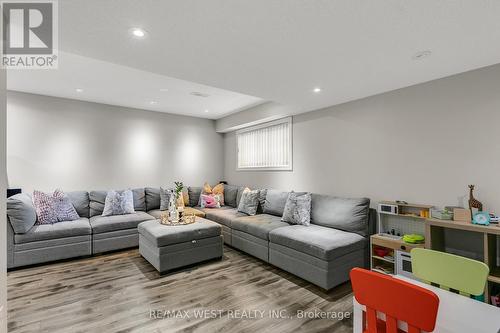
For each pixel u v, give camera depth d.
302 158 4.33
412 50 2.11
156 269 3.22
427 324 0.95
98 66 3.10
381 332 1.26
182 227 3.41
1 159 1.56
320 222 3.51
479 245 2.43
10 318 2.17
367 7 1.56
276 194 4.39
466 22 1.71
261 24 1.75
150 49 2.11
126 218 4.14
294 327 2.06
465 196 2.54
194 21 1.71
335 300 2.49
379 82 2.86
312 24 1.75
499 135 2.35
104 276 3.04
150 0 1.50
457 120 2.61
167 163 5.56
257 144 5.37
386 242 2.79
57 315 2.22
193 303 2.42
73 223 3.72
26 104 4.12
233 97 4.40
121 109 5.01
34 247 3.30
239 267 3.34
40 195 3.76
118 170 4.96
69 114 4.48
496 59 2.27
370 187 3.36
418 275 1.54
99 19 1.69
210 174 6.21
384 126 3.22
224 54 2.20
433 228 2.47
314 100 3.56
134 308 2.33
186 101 4.65
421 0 1.49
